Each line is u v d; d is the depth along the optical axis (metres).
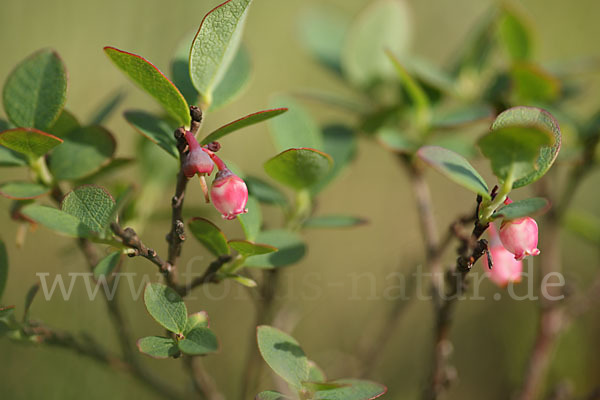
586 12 0.53
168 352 0.27
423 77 0.31
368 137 0.32
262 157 0.45
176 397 0.31
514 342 0.44
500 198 0.27
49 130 0.29
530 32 0.32
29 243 0.33
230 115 0.44
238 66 0.29
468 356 0.45
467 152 0.31
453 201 0.48
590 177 0.49
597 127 0.31
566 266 0.46
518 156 0.27
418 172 0.32
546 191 0.33
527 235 0.27
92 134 0.29
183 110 0.27
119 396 0.33
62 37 0.38
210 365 0.37
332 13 0.37
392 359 0.43
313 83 0.51
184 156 0.27
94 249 0.29
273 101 0.30
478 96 0.33
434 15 0.53
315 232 0.45
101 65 0.38
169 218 0.31
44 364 0.33
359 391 0.27
